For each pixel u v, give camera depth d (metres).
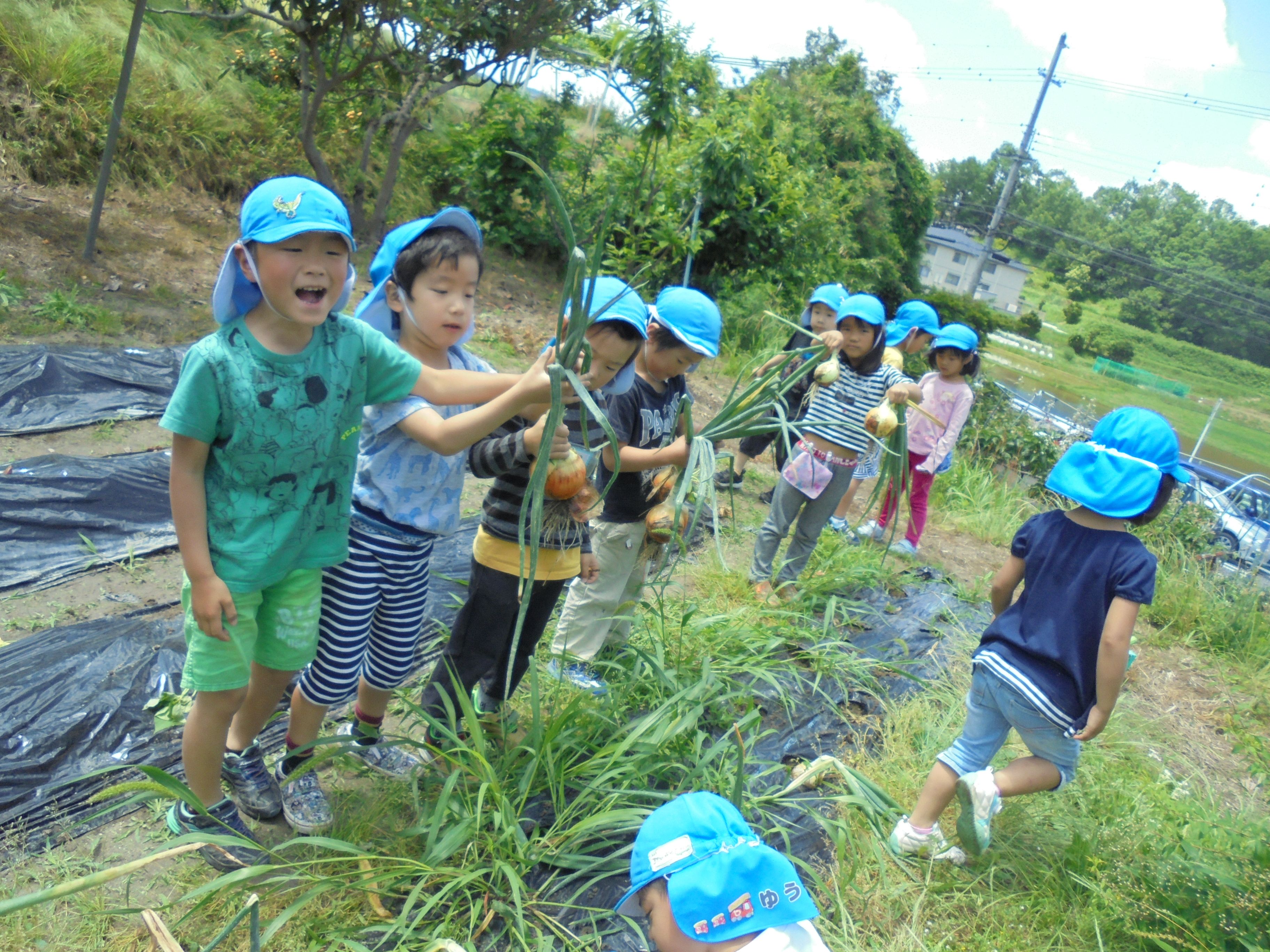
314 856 2.45
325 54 9.23
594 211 11.32
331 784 2.76
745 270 12.16
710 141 11.29
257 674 2.35
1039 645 2.71
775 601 4.43
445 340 2.40
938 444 5.66
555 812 2.70
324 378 2.06
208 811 2.18
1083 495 2.66
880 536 6.20
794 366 5.53
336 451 2.17
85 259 6.95
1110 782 3.48
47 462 4.38
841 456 4.48
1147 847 2.99
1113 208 107.38
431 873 2.30
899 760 3.43
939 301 40.34
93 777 2.60
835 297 5.47
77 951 2.08
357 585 2.40
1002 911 2.71
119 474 4.46
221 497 2.05
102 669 3.04
